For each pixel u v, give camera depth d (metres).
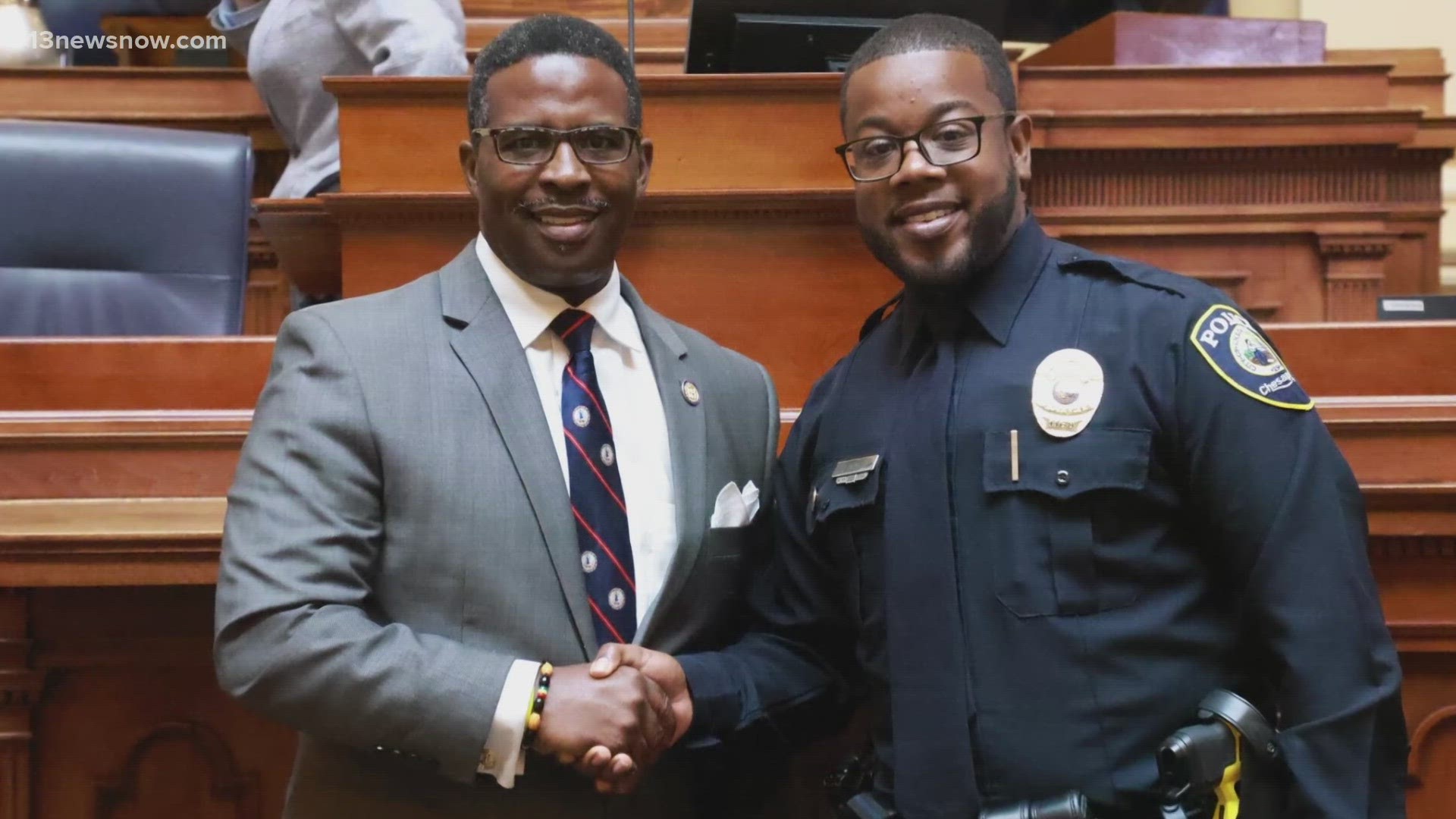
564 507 1.38
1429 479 1.68
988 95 1.42
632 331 1.52
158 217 2.50
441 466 1.35
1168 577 1.32
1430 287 3.12
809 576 1.52
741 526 1.49
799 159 2.00
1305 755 1.22
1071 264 1.44
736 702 1.42
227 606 1.29
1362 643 1.25
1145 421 1.32
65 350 1.85
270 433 1.36
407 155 1.98
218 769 1.70
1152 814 1.27
